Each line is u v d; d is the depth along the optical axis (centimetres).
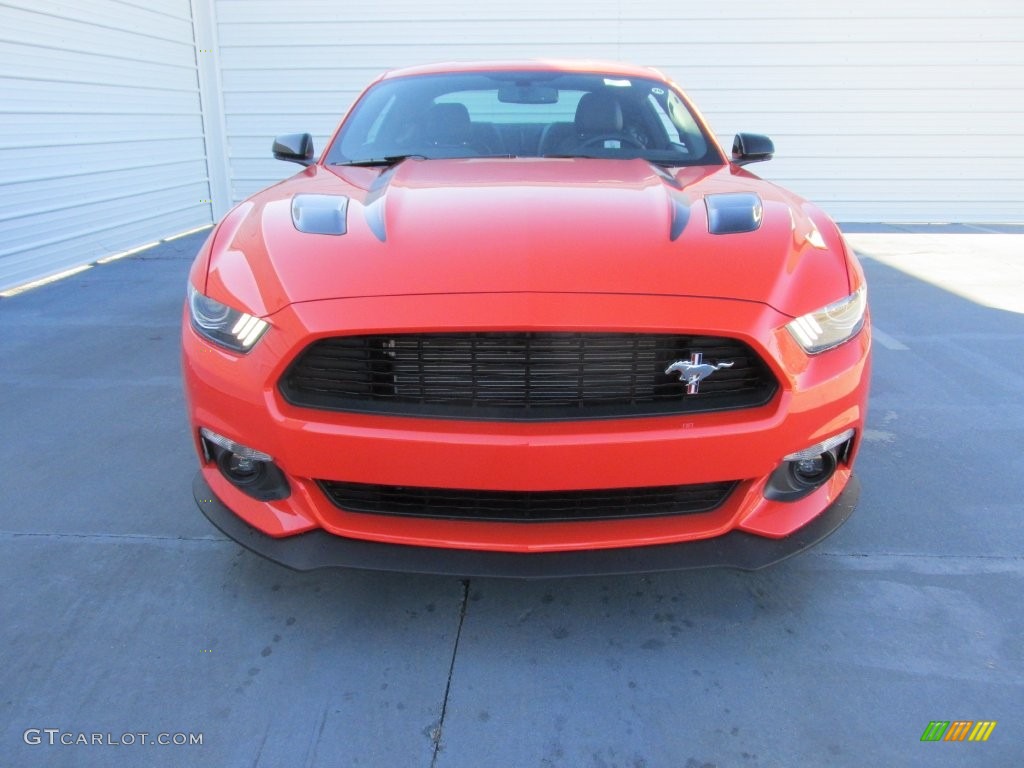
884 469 266
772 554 171
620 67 327
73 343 405
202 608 193
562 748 151
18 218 530
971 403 324
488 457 157
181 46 749
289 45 799
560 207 189
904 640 181
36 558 212
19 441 286
